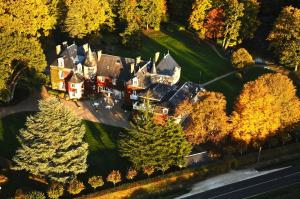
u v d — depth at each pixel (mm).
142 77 113875
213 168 94188
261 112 95125
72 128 88125
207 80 129875
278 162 99375
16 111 110750
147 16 161125
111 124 108188
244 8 147875
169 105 104938
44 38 138000
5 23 120750
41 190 86812
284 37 136125
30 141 86312
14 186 87125
